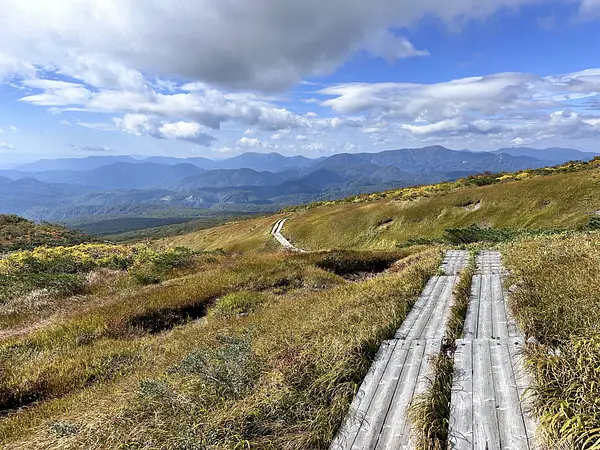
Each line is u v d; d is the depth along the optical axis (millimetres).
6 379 7309
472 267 10578
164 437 3965
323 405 4199
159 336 9758
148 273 16875
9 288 13828
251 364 5430
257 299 11719
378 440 3504
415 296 8234
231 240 67375
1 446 4996
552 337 4695
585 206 34000
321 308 8250
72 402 6203
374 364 4957
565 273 6969
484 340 5168
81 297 13656
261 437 3830
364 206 53156
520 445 3135
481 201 42281
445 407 3824
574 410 3207
